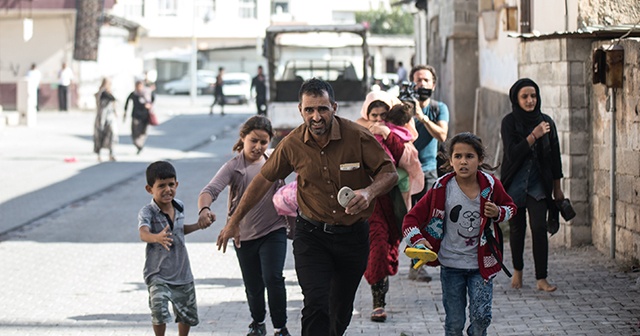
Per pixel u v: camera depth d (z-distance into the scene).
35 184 21.44
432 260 7.12
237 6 79.38
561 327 9.16
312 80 7.27
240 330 9.41
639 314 9.53
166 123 43.03
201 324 9.67
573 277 11.20
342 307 7.70
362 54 28.14
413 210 7.60
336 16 87.50
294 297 10.92
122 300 10.85
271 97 27.38
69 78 51.50
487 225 7.55
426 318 9.70
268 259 8.61
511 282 11.01
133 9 78.06
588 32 12.06
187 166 24.89
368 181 7.44
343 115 26.89
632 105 11.31
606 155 12.26
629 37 11.76
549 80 13.38
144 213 7.98
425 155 11.16
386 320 9.66
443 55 25.98
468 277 7.62
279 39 28.02
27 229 15.88
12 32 53.38
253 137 8.69
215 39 79.38
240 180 8.73
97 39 51.03
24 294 11.20
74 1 52.06
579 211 12.87
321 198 7.38
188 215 16.92
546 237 10.53
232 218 7.74
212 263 13.02
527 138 10.31
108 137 26.36
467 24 23.80
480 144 7.47
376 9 88.44
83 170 24.19
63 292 11.29
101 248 14.13
